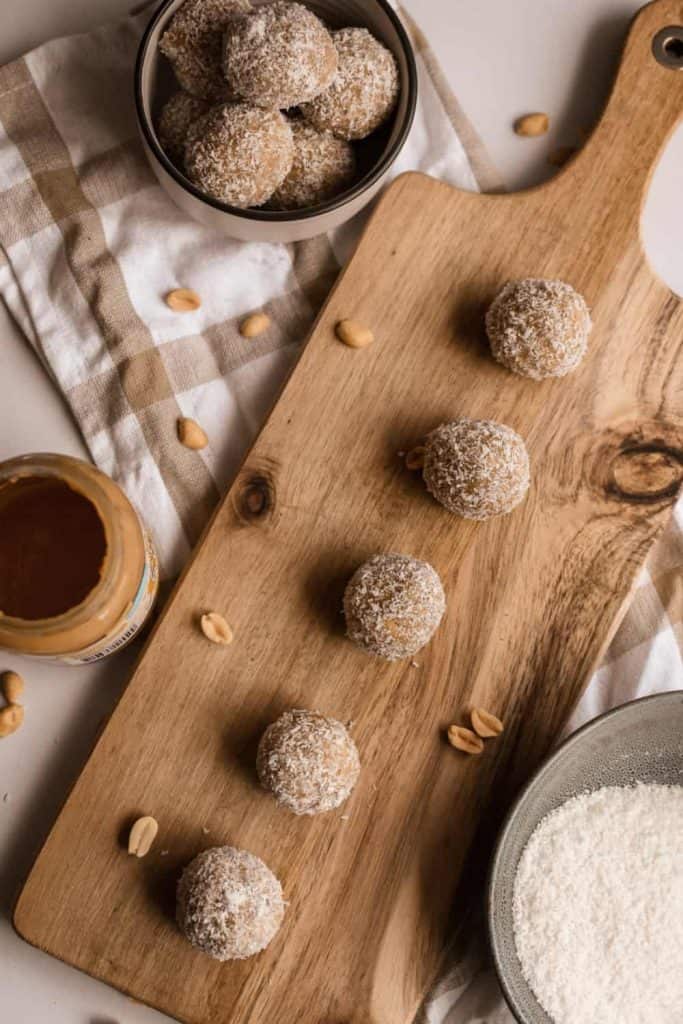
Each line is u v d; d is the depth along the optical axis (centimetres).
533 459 54
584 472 54
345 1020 51
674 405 54
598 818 53
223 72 51
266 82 50
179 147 53
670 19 54
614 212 54
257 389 55
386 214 54
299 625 52
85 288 55
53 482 49
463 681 53
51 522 49
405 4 57
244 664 52
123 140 55
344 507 53
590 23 57
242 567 53
